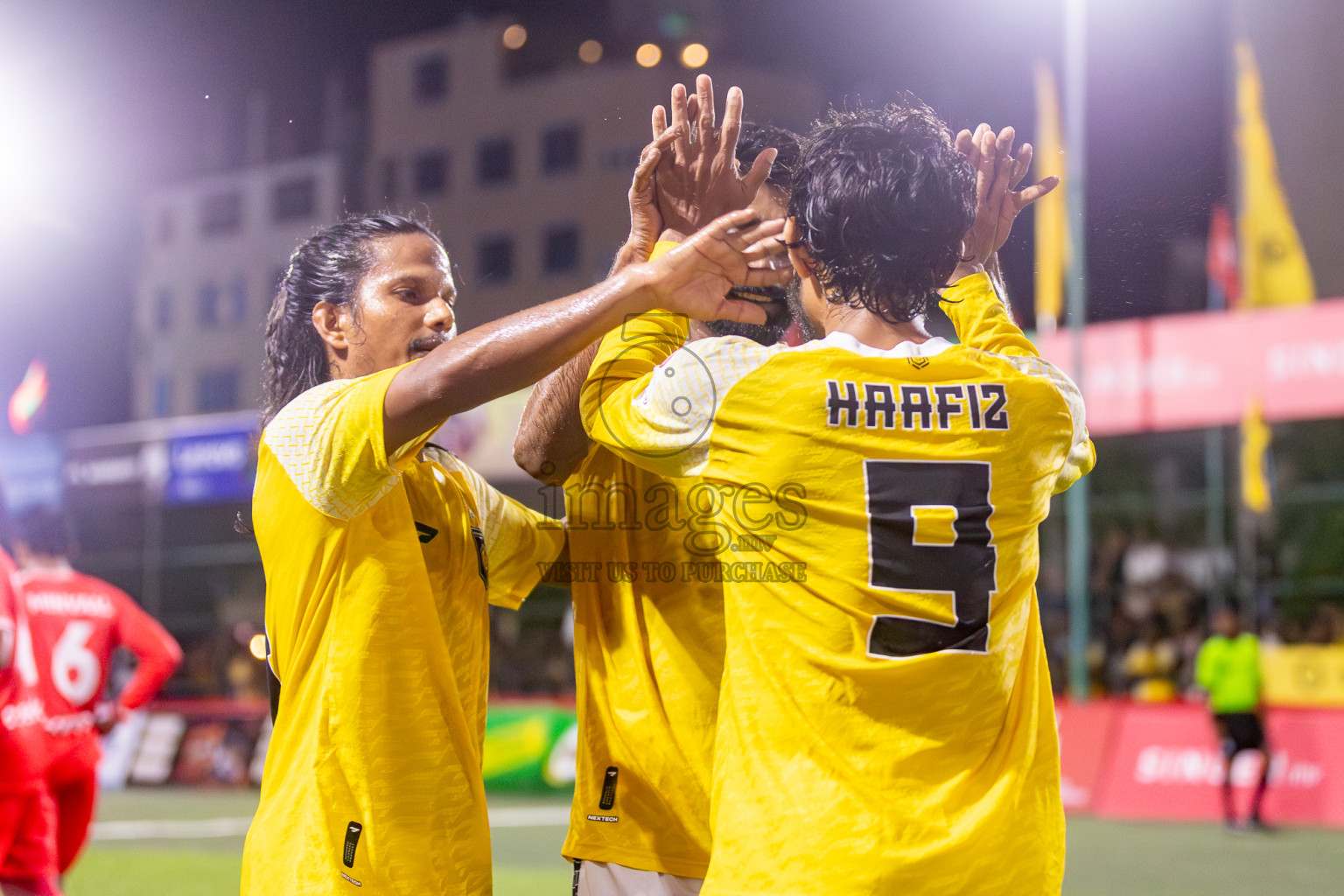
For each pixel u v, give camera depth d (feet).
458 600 7.87
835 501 6.22
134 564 72.33
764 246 6.82
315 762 7.04
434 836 7.15
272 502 7.25
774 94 93.09
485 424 55.16
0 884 16.15
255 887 7.04
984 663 6.25
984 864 5.98
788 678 6.21
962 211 6.79
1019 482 6.40
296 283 8.46
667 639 7.84
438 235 8.69
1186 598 54.95
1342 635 45.70
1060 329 48.88
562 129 127.95
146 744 60.59
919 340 6.82
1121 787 41.88
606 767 8.00
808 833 5.90
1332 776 38.24
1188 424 46.55
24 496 70.13
